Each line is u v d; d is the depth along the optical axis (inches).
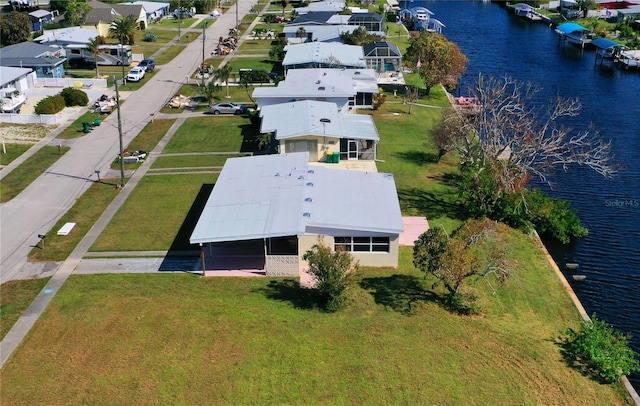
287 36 4407.0
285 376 1248.8
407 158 2442.2
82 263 1674.5
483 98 2225.6
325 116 2485.2
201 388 1214.9
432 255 1453.0
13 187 2126.0
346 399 1194.6
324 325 1403.8
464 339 1375.5
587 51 4626.0
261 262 1680.6
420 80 3543.3
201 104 3080.7
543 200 2039.9
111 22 4411.9
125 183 2175.2
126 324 1400.1
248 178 1876.2
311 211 1668.3
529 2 6328.7
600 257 1904.5
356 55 3555.6
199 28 4995.1
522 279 1664.6
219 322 1406.3
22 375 1256.2
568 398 1221.1
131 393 1202.6
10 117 2748.5
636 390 1344.7
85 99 3016.7
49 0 5442.9
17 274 1621.6
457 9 6382.9
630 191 2365.9
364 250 1667.1
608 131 2977.4
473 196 2009.1
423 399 1197.7
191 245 1766.7
